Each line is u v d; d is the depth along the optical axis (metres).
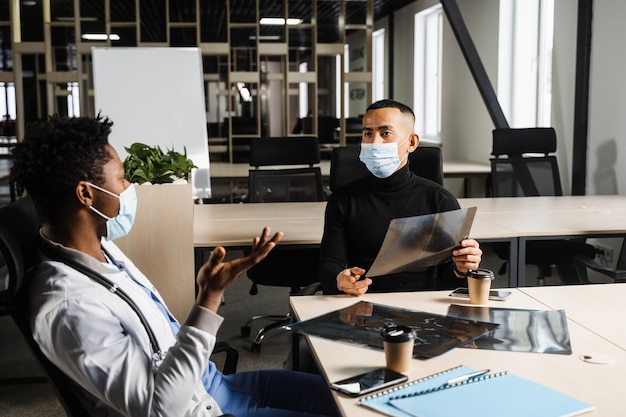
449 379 1.47
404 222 2.04
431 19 9.50
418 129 9.82
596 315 1.96
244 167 6.75
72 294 1.37
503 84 6.98
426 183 2.67
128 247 3.03
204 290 1.39
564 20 5.74
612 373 1.51
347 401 1.39
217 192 9.90
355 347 1.70
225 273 1.37
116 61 5.40
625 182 4.96
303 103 19.97
